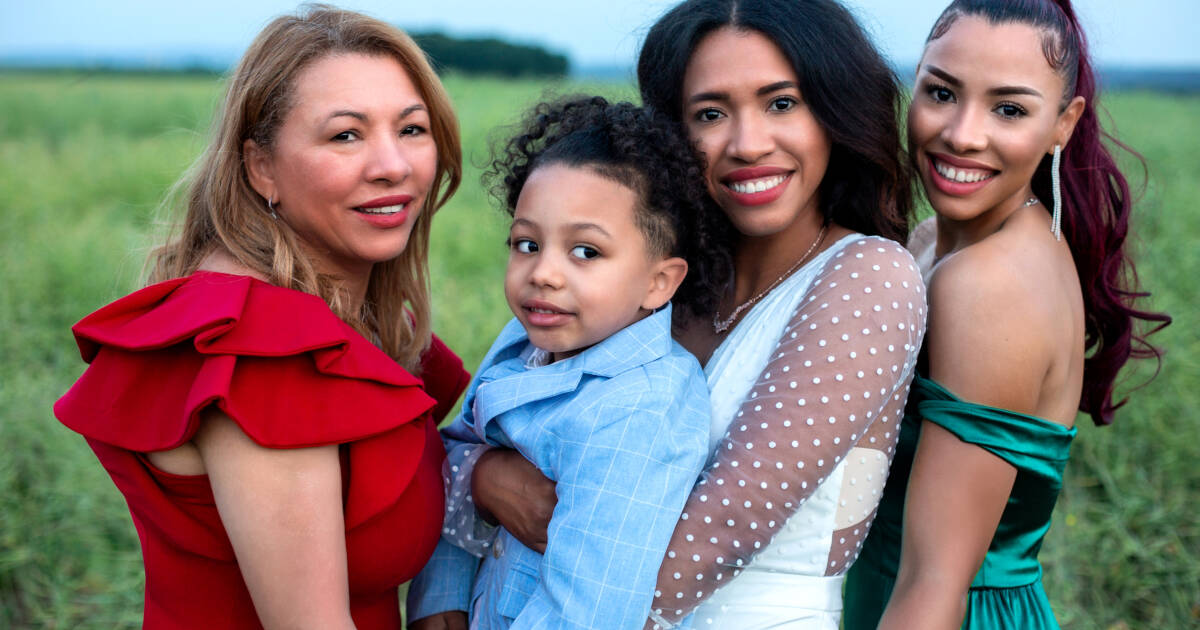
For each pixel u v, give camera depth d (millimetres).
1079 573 3449
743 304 1938
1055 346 1672
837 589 1745
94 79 30469
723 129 1782
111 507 3812
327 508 1455
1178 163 11742
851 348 1573
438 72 1935
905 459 1849
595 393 1655
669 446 1583
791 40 1689
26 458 4012
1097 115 1921
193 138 2049
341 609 1456
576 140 1751
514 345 2002
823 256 1786
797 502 1561
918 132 1815
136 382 1478
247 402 1405
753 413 1600
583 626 1505
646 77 1946
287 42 1597
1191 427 4105
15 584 3588
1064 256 1827
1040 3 1728
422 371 2092
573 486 1582
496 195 2018
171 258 1760
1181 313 5250
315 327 1489
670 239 1775
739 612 1699
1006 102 1712
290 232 1644
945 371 1669
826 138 1786
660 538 1538
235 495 1414
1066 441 1709
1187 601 3314
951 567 1618
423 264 1992
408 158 1656
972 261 1687
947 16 1787
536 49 39094
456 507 1855
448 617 1906
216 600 1582
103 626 3359
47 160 11383
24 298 5910
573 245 1703
